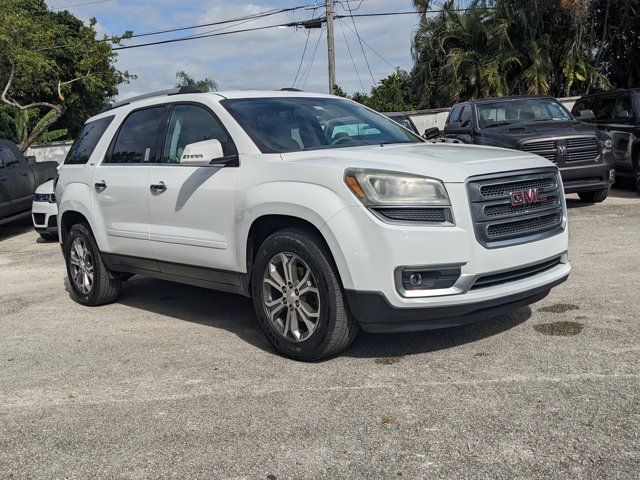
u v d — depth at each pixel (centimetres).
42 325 595
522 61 2506
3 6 2025
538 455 307
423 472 300
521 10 2448
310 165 434
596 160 1019
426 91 2727
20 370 473
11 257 1012
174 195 530
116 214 596
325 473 305
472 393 378
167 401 399
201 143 481
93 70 2362
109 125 639
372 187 406
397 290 402
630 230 840
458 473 296
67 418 384
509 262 423
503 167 431
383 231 399
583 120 1145
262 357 466
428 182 408
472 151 471
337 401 381
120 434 358
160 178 546
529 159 455
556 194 464
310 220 423
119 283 652
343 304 425
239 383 420
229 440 343
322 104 566
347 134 532
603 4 2508
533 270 447
